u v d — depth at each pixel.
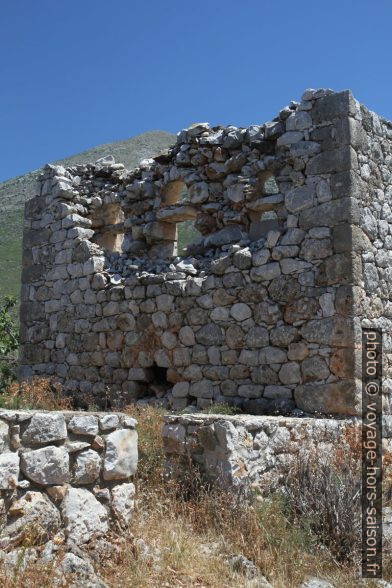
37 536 4.71
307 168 10.00
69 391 13.10
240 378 10.38
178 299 11.30
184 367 11.13
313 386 9.49
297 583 5.51
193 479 6.83
